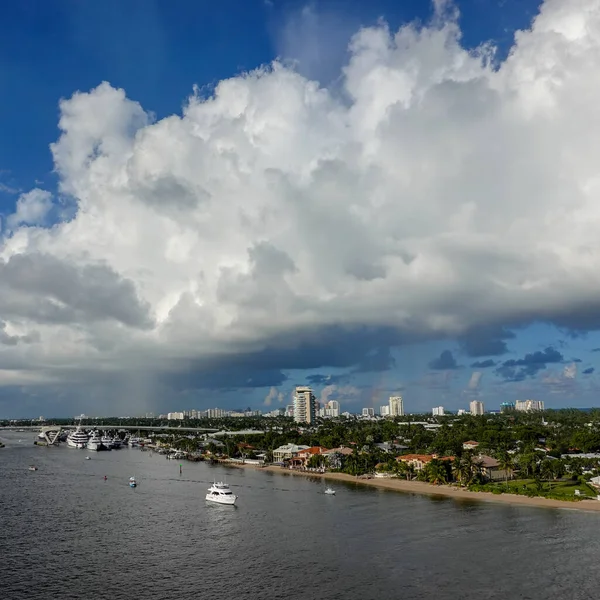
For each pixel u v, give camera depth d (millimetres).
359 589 114250
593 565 127562
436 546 144625
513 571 124188
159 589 114875
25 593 112812
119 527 169125
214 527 169250
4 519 179625
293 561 132875
